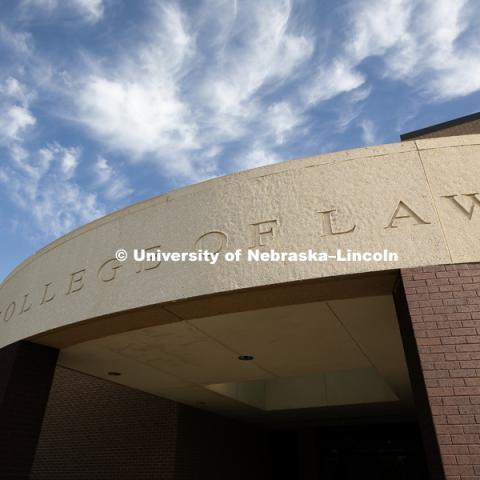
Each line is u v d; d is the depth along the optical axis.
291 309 6.02
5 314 8.22
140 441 13.44
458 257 4.77
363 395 13.25
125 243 6.53
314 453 18.42
